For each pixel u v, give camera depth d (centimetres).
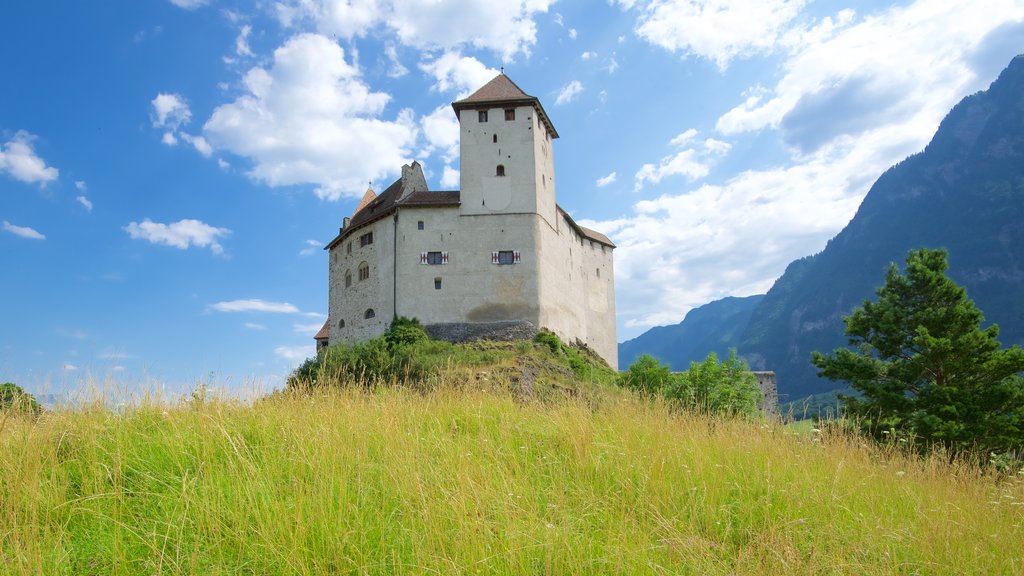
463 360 4062
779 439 995
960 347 2377
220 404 892
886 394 2367
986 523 732
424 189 6000
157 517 571
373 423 850
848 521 698
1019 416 2228
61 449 732
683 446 870
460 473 649
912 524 696
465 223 5312
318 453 714
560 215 6056
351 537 545
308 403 965
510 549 523
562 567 523
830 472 845
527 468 759
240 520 557
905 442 1157
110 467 671
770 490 735
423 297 5191
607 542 568
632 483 738
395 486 649
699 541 595
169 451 720
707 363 3338
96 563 513
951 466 1013
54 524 566
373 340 4741
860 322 2700
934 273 2634
